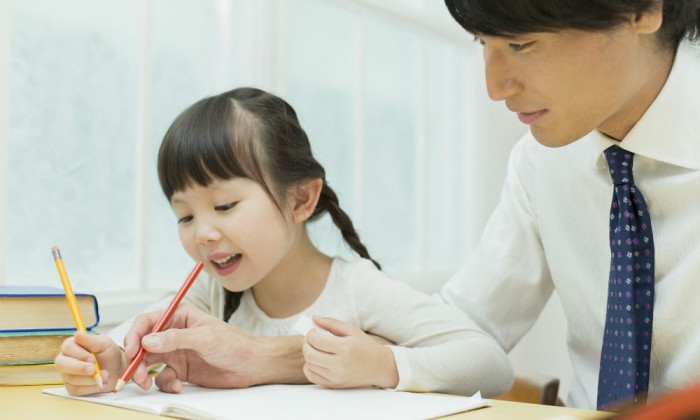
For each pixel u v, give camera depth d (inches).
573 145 38.6
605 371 32.9
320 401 27.6
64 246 51.9
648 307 32.7
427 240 86.5
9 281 48.9
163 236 58.4
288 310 40.9
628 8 25.9
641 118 32.8
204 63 61.4
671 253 33.8
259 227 36.7
